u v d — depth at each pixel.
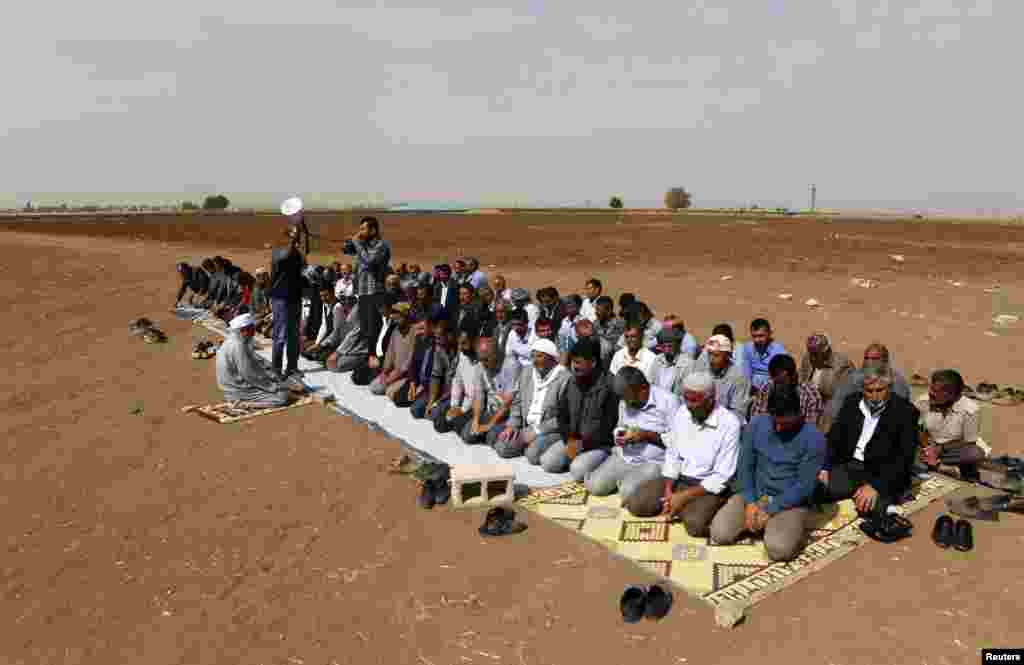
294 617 4.79
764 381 8.30
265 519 6.23
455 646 4.45
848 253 30.73
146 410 9.48
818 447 5.48
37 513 6.36
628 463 6.67
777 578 5.07
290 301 10.68
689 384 5.79
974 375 10.66
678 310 16.89
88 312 17.69
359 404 9.70
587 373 6.80
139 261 29.88
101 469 7.38
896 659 4.17
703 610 4.74
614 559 5.44
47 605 4.96
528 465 7.49
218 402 9.82
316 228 48.00
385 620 4.73
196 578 5.29
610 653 4.32
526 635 4.53
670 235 43.72
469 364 8.19
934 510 6.12
